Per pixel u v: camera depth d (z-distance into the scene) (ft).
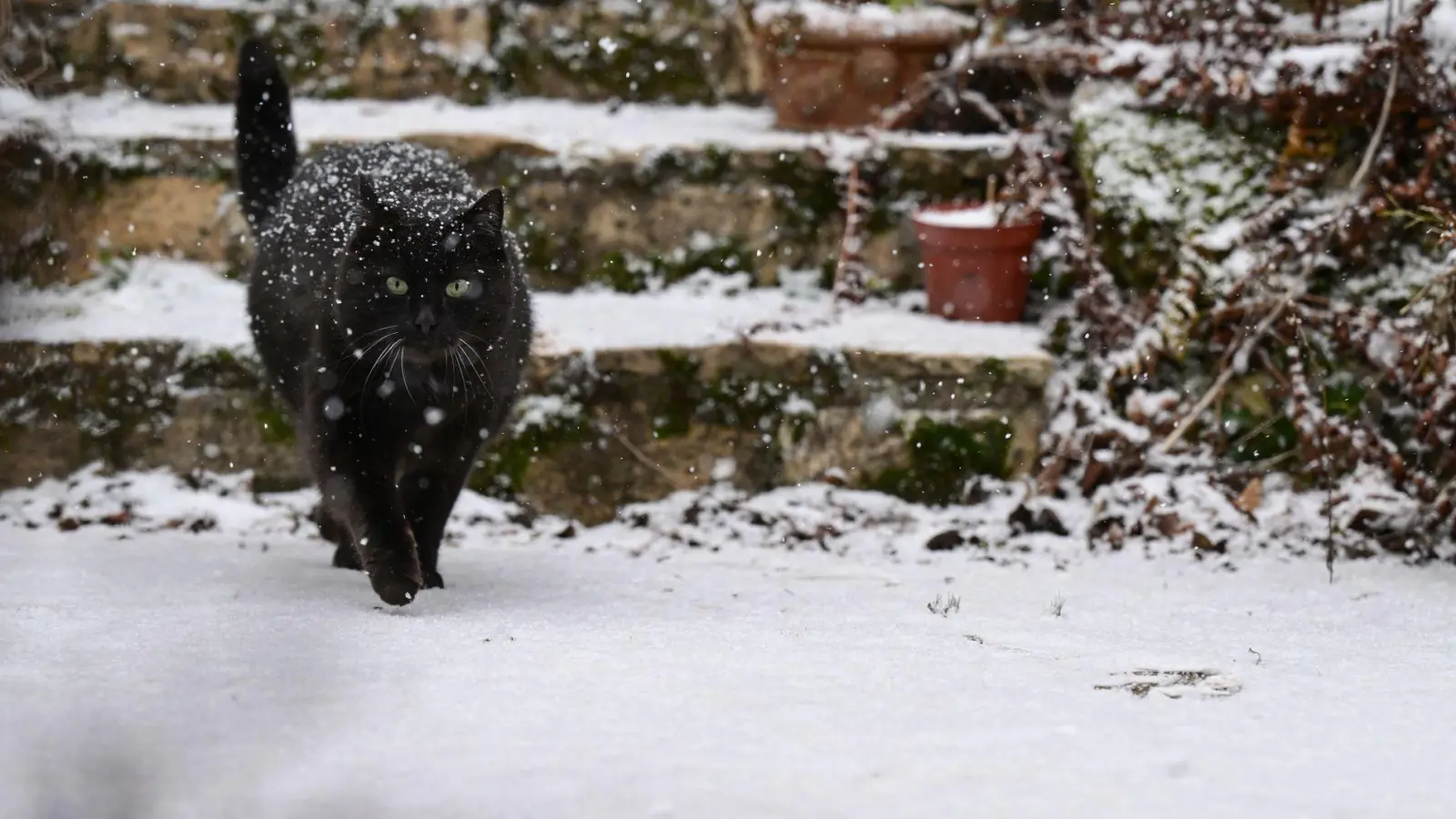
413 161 23.71
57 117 30.35
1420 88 27.86
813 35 31.48
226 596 20.34
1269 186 28.63
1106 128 29.73
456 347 20.83
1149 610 21.33
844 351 27.84
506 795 11.96
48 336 27.84
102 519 26.45
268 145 25.59
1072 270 29.68
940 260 29.68
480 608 20.01
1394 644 19.12
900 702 14.96
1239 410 27.84
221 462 27.94
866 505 27.40
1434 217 27.09
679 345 27.76
